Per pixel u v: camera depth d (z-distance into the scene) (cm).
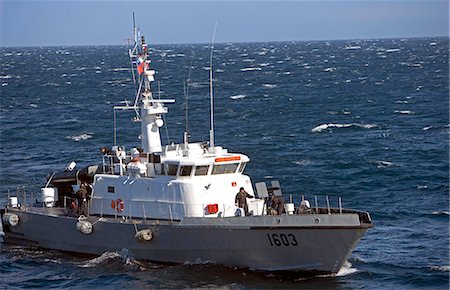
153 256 7262
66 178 8169
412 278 7138
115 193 7581
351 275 7162
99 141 16788
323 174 12625
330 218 6631
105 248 7494
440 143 15712
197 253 7088
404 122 19125
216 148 7512
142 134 7681
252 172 12950
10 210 8219
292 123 19338
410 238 8519
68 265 7475
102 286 6900
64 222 7675
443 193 11081
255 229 6775
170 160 7212
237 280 6894
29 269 7425
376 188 11562
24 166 13500
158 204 7288
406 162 13562
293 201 10931
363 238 8525
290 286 6781
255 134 17500
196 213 7106
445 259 7694
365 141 16188
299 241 6744
